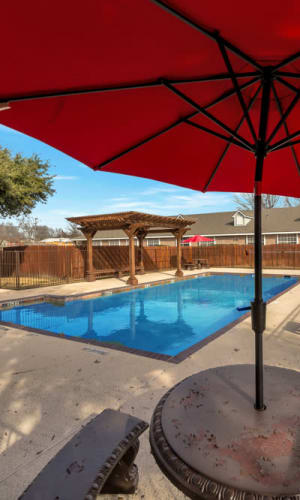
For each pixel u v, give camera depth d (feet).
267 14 3.68
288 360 12.69
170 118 7.02
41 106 5.63
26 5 3.41
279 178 9.42
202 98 6.51
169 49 4.56
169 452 4.03
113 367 12.41
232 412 4.88
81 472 4.08
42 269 50.42
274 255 64.18
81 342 16.01
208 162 8.86
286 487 3.35
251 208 109.60
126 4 3.54
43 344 15.70
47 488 3.84
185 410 4.97
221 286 45.16
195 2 3.49
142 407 9.09
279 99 6.78
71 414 8.79
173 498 5.83
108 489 5.79
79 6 3.50
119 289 38.37
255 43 4.41
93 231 46.24
